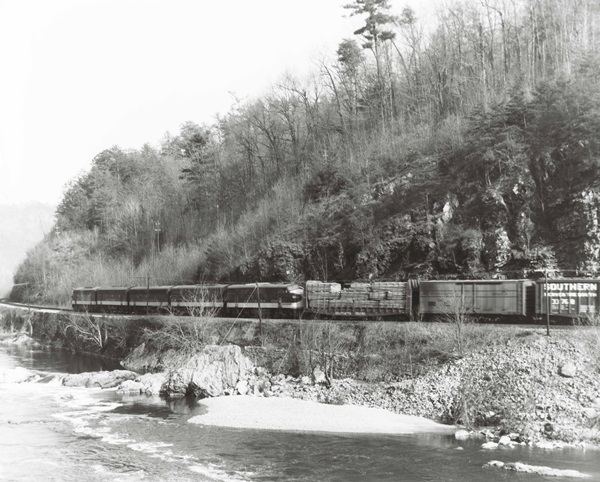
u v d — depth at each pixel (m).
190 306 74.31
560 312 53.12
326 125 116.62
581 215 64.75
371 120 111.00
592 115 68.19
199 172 139.88
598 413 40.94
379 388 52.00
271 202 105.12
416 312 61.59
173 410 52.34
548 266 63.88
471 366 49.03
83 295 110.69
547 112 72.44
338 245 82.94
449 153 82.81
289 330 63.03
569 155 69.00
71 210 184.75
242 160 132.25
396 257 76.62
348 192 89.44
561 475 32.84
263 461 37.56
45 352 98.25
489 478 33.00
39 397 58.84
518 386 45.00
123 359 79.94
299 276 85.56
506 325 54.00
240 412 49.44
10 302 173.50
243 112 145.50
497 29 107.56
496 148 73.75
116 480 34.69
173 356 70.44
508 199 70.00
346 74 120.19
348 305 65.81
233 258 98.25
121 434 44.38
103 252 148.00
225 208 126.19
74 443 42.19
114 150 197.88
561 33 89.31
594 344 46.22
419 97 107.19
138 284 114.06
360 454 38.25
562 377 44.62
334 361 57.53
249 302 75.19
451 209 74.81
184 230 131.50
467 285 57.50
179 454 39.38
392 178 84.88
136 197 161.38
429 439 40.91
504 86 89.06
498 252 67.44
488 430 42.12
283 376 58.78
